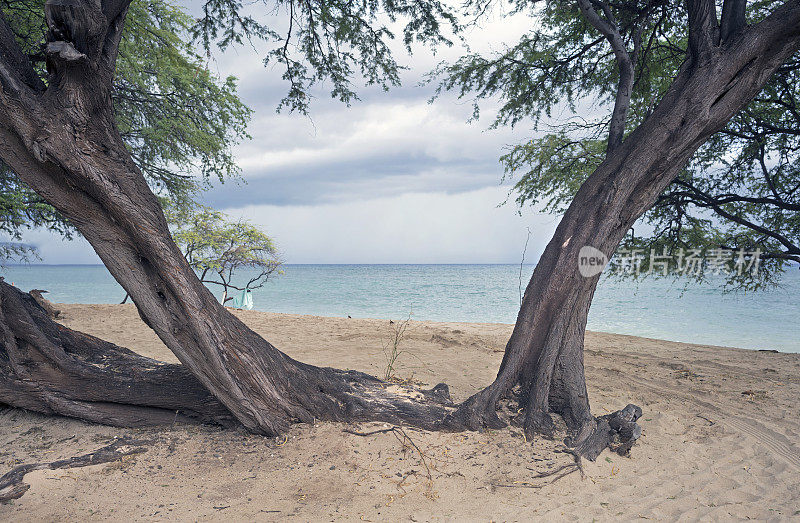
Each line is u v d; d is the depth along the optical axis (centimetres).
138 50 1245
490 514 362
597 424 505
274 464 432
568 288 527
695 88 520
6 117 384
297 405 493
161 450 458
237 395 467
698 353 1082
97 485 394
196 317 445
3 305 520
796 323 2002
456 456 452
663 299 3159
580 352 535
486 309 2584
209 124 1486
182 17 1309
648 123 549
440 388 596
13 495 370
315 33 779
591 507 379
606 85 914
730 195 1138
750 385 765
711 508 384
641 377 813
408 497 385
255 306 2814
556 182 1120
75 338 573
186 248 1767
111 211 419
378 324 1340
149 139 1377
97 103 410
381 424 494
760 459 489
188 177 1506
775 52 511
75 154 399
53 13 362
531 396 511
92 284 5319
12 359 518
